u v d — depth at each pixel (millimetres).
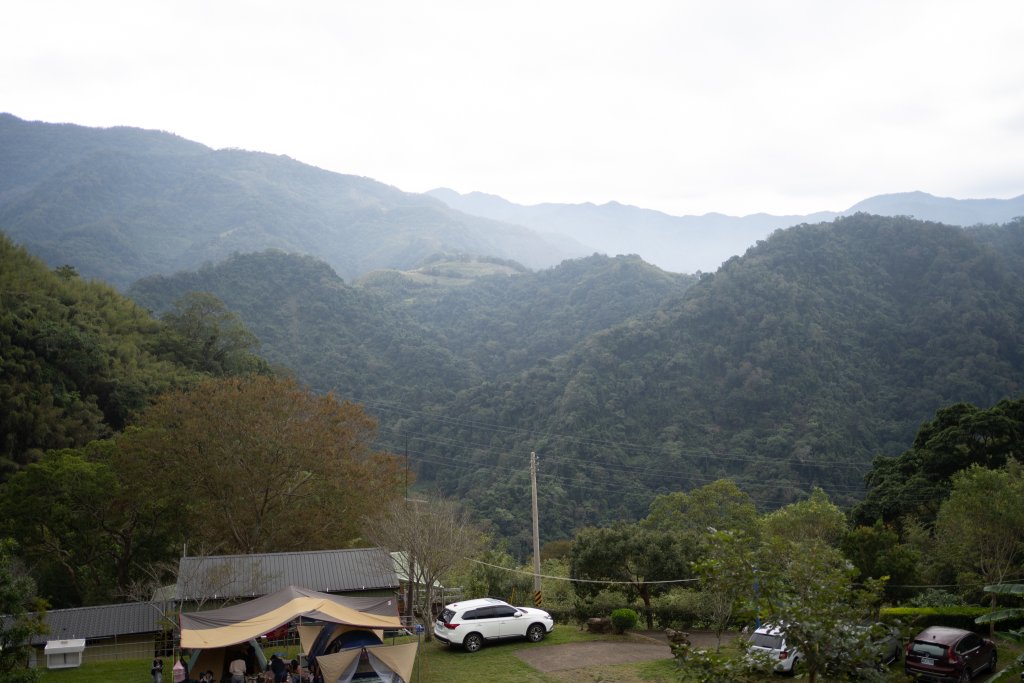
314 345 184125
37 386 65188
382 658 19859
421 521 28078
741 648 13500
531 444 109500
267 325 186125
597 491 96312
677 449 104438
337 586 29234
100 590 41781
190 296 93500
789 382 115500
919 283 141000
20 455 60031
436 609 31594
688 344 130250
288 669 21922
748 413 113562
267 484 38375
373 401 158500
